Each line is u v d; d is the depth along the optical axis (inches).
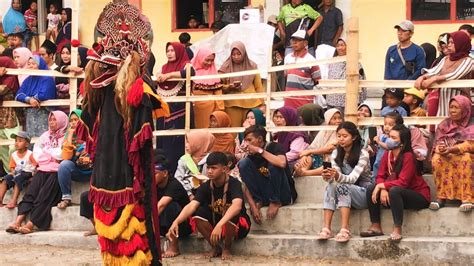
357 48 471.8
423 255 422.0
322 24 681.6
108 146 361.7
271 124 518.9
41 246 484.1
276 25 679.7
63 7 770.2
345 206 437.4
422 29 687.7
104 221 359.9
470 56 473.1
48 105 539.8
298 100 563.5
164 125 536.1
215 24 709.3
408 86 469.4
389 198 429.4
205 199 443.8
